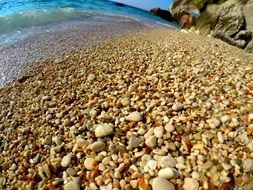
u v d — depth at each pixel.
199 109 0.39
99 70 0.60
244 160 0.29
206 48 0.80
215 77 0.50
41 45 0.86
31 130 0.42
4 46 0.87
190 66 0.57
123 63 0.62
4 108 0.49
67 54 0.74
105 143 0.35
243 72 0.54
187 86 0.47
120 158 0.32
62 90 0.52
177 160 0.31
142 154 0.32
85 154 0.34
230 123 0.35
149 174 0.30
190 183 0.28
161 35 1.06
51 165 0.34
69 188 0.30
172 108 0.40
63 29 1.12
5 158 0.37
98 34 1.02
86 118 0.41
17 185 0.33
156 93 0.45
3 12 1.50
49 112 0.45
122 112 0.41
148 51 0.72
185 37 1.06
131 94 0.46
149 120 0.38
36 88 0.55
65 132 0.39
